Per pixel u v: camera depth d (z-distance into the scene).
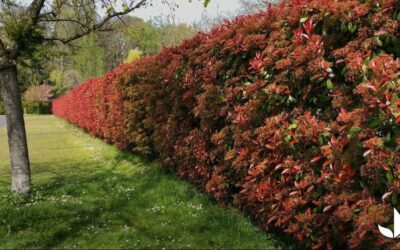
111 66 45.81
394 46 3.09
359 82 3.12
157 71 7.67
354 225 3.14
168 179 7.03
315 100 3.68
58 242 4.33
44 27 6.50
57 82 52.31
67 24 7.11
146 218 5.11
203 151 5.71
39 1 6.30
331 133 3.35
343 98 3.28
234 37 4.89
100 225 4.87
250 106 4.33
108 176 8.13
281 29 4.13
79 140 16.33
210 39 5.54
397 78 2.89
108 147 13.02
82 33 6.80
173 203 5.74
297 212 3.75
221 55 5.27
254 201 4.42
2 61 6.15
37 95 53.47
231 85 4.99
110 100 12.26
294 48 3.85
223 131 5.07
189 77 6.02
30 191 6.39
